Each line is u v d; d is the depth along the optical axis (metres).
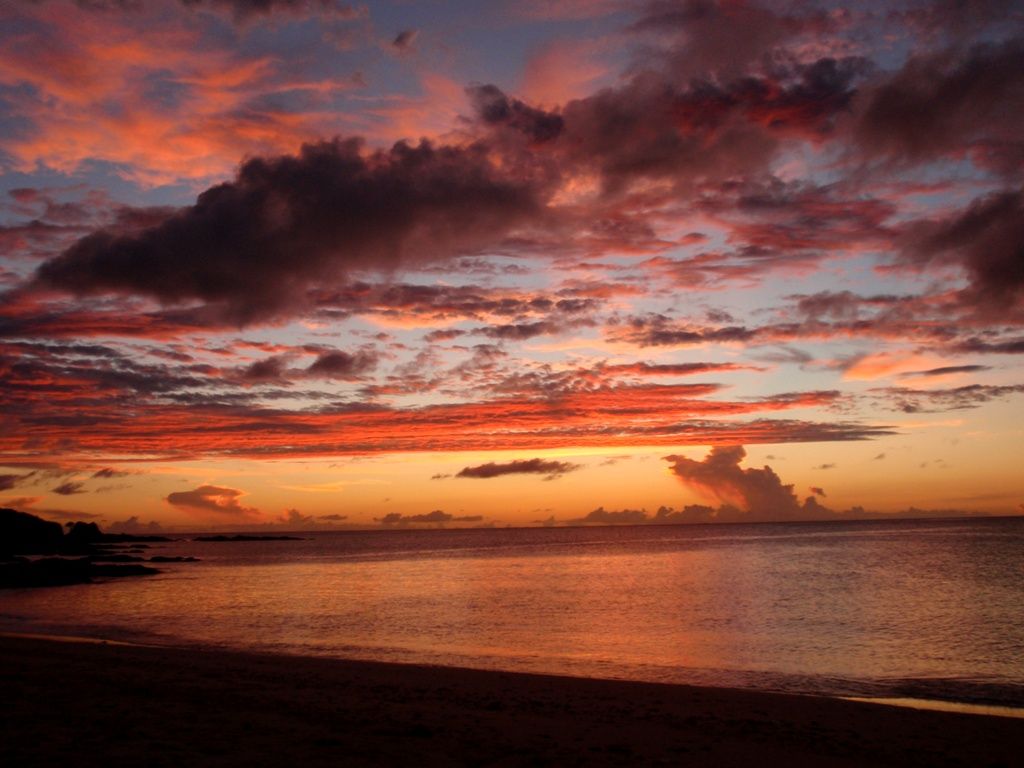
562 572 80.12
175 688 17.33
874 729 14.76
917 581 57.69
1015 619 36.31
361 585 66.25
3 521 136.12
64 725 12.82
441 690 18.31
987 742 13.75
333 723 13.75
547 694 18.22
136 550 163.88
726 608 42.91
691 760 12.02
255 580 74.50
